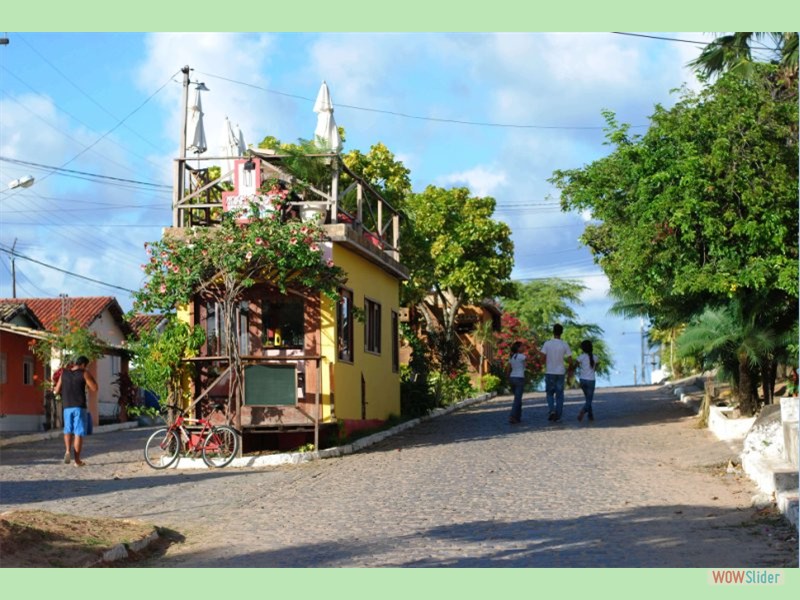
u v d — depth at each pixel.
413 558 10.34
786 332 20.23
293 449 20.31
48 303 43.28
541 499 13.85
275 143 29.30
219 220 22.94
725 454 17.31
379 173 32.31
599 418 25.30
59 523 11.61
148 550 11.42
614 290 23.78
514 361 25.14
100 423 40.81
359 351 22.91
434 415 29.73
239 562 10.55
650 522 11.92
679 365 45.28
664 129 20.20
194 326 20.36
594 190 21.92
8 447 27.50
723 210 19.62
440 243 38.53
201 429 19.81
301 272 20.16
